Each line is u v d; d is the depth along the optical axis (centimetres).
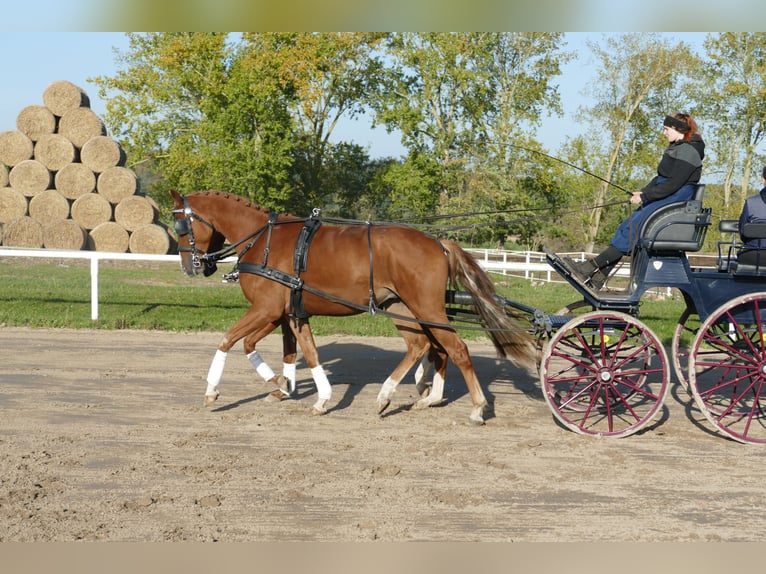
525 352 678
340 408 740
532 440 640
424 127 3566
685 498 520
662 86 3222
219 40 3491
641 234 652
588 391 803
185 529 454
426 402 740
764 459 607
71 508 481
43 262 2433
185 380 846
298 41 3388
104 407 725
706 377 905
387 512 485
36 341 1055
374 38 3628
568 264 683
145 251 2639
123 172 2656
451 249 677
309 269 683
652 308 1518
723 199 3406
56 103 2681
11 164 2684
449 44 3275
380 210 4216
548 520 479
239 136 3462
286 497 506
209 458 582
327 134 4006
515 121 3228
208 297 1546
